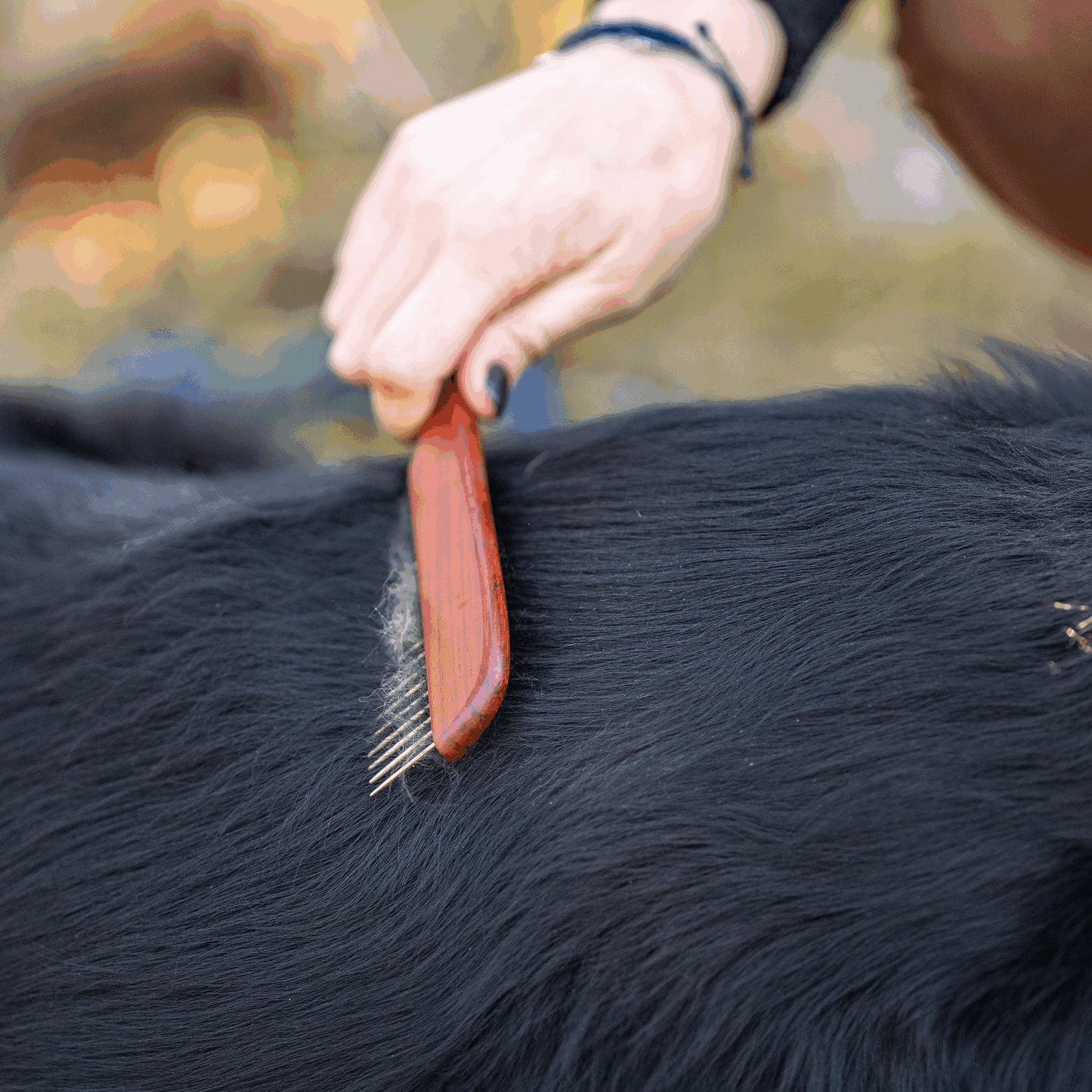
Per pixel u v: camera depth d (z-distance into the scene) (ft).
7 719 2.76
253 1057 2.32
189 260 8.14
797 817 2.02
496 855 2.22
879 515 2.29
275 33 8.19
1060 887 1.88
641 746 2.16
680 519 2.47
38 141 8.47
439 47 8.46
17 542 3.04
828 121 8.69
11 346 7.76
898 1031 1.93
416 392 2.83
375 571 2.71
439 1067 2.24
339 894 2.31
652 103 3.25
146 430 3.97
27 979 2.51
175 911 2.42
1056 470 2.22
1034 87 4.07
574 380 7.67
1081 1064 1.83
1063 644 2.01
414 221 3.06
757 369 7.89
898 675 2.07
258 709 2.53
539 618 2.40
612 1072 2.13
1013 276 8.18
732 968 2.02
